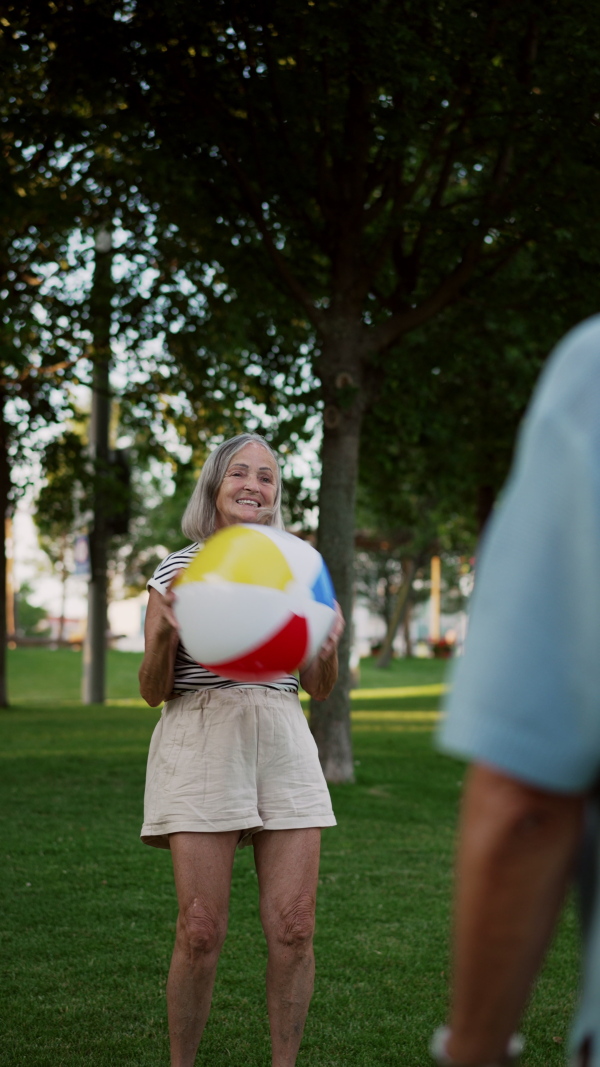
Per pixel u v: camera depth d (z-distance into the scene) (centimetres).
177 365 1445
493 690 91
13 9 845
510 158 958
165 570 300
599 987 96
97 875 579
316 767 297
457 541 2581
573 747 88
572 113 787
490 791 93
